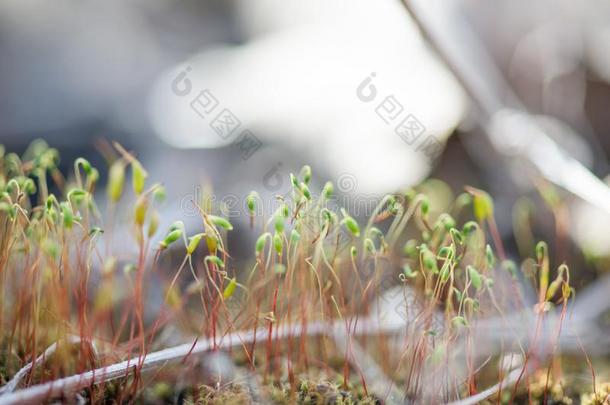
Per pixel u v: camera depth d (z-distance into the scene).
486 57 0.24
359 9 0.31
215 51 0.37
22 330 0.18
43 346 0.18
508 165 0.23
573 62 0.25
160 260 0.21
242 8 0.41
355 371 0.18
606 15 0.25
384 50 0.28
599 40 0.24
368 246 0.18
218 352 0.18
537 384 0.18
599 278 0.20
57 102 0.31
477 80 0.22
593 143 0.24
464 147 0.24
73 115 0.30
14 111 0.30
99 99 0.31
